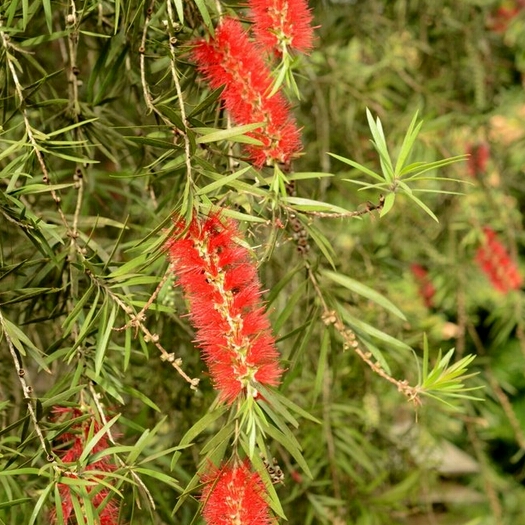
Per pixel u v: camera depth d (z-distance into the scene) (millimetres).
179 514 1163
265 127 902
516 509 1753
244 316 855
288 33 900
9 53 962
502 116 1609
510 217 1639
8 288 1039
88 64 1271
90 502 858
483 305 1830
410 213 1531
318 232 943
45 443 870
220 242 858
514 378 2377
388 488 1425
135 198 1129
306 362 1299
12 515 1004
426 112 1511
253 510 848
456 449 1809
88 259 934
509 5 1648
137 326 872
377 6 1541
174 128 894
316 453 1220
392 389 1420
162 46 953
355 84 1453
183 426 1176
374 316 1384
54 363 1095
